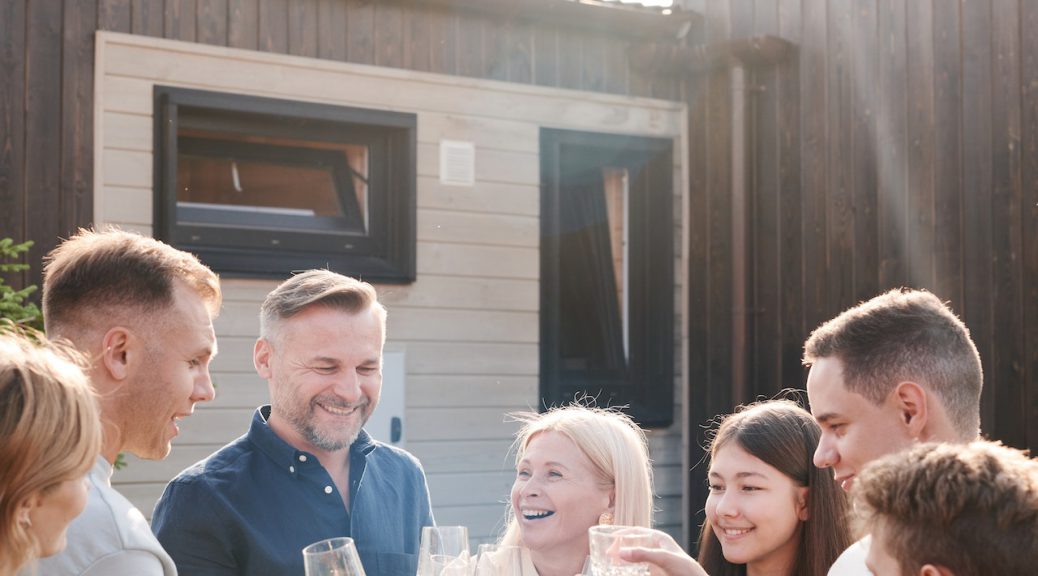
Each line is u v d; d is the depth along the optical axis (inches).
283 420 97.7
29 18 185.9
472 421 216.7
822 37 213.9
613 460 90.9
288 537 95.4
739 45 220.7
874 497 53.7
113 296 75.4
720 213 232.8
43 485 53.9
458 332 216.7
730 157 229.1
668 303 238.1
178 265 78.7
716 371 232.8
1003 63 180.2
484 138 220.5
